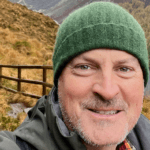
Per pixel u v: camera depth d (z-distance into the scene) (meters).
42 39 20.48
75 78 0.61
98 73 0.60
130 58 0.62
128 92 0.60
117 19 0.65
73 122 0.62
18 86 5.64
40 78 8.88
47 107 0.73
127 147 0.85
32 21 23.77
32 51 13.95
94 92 0.58
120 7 0.73
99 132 0.58
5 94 5.48
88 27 0.63
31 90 6.27
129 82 0.61
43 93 4.68
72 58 0.63
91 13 0.66
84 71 0.61
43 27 24.08
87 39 0.61
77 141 0.61
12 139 0.65
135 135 0.91
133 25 0.67
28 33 19.45
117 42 0.60
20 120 3.62
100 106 0.58
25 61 11.74
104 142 0.57
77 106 0.60
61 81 0.69
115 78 0.60
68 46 0.65
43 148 0.61
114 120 0.59
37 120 0.75
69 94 0.62
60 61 0.67
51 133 0.65
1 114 3.66
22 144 0.64
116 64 0.60
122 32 0.62
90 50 0.60
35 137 0.64
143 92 0.69
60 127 0.63
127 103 0.61
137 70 0.64
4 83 6.76
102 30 0.61
